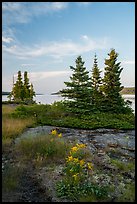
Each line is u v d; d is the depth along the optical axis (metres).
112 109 23.59
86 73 22.67
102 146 11.59
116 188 7.30
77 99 22.02
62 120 18.00
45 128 15.30
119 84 24.45
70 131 14.85
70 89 22.31
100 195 6.75
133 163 9.29
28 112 20.23
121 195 6.93
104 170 8.57
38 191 7.08
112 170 8.59
